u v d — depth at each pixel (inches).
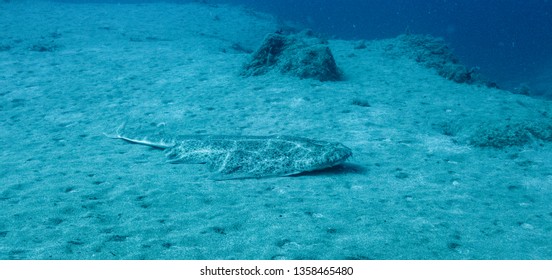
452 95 451.8
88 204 185.2
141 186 211.9
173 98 430.6
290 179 231.3
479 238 163.6
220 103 412.2
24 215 170.9
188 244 150.5
